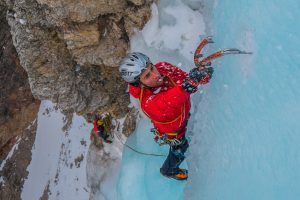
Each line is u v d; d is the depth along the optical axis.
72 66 4.36
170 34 3.36
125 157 3.97
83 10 3.68
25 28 4.10
